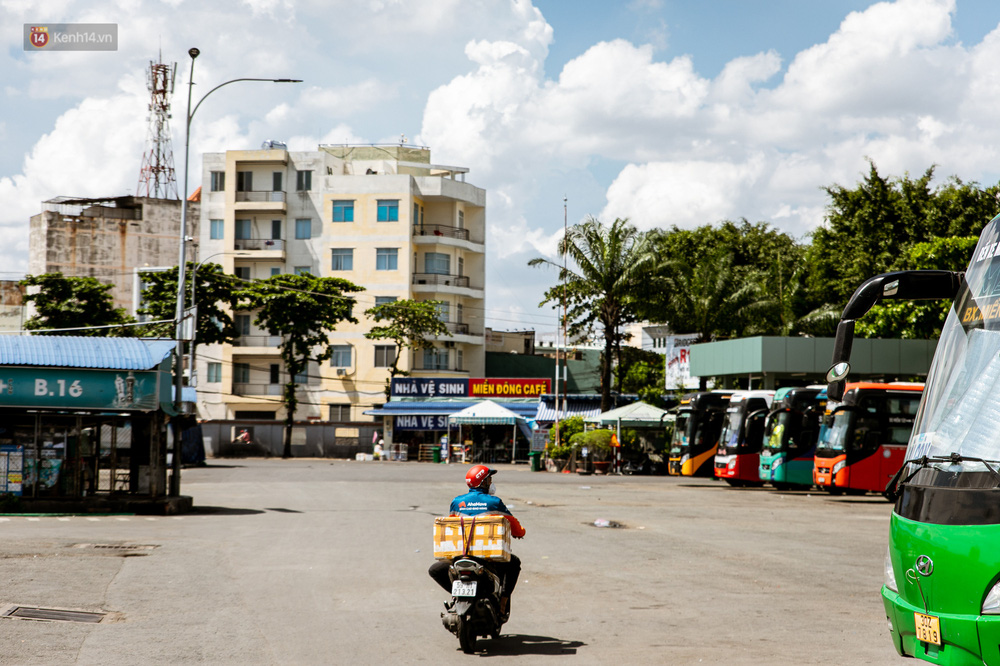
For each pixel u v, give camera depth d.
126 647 8.11
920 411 6.41
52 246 70.44
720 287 51.16
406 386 63.41
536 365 76.81
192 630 8.89
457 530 8.50
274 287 60.44
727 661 7.68
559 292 52.03
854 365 37.47
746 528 19.00
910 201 48.72
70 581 11.36
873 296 6.69
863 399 28.62
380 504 24.39
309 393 69.38
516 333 82.62
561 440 49.28
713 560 14.07
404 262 69.62
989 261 6.34
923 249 40.88
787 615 9.77
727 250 58.28
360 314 69.62
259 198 71.19
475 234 75.31
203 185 72.00
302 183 71.19
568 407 56.19
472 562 8.11
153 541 15.70
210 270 58.44
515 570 8.82
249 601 10.46
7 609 9.45
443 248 71.88
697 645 8.32
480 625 8.05
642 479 39.88
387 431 62.66
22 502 20.66
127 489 22.31
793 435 32.69
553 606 10.34
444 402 62.41
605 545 15.88
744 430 35.41
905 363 37.50
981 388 5.83
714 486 35.56
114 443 21.30
